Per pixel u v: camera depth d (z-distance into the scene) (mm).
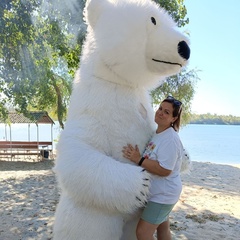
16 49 11703
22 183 10883
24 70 12117
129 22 2539
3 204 7965
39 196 8844
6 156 19688
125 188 2330
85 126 2543
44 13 11820
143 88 2994
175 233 6098
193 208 8133
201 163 19016
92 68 2715
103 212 2508
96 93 2637
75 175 2348
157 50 2564
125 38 2516
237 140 60094
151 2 2820
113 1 2686
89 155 2402
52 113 22031
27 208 7543
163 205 2643
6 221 6500
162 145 2627
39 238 5539
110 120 2613
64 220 2586
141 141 2744
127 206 2387
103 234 2516
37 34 12008
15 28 11016
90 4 2678
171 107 2723
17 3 11047
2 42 11367
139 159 2629
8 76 12219
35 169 15789
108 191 2318
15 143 19312
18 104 14031
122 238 2781
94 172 2340
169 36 2582
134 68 2602
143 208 2709
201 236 6016
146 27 2572
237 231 6430
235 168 17297
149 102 3113
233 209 8250
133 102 2760
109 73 2652
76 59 11969
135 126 2725
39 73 12562
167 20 2752
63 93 18125
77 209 2539
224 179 13602
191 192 10258
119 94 2686
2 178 11961
